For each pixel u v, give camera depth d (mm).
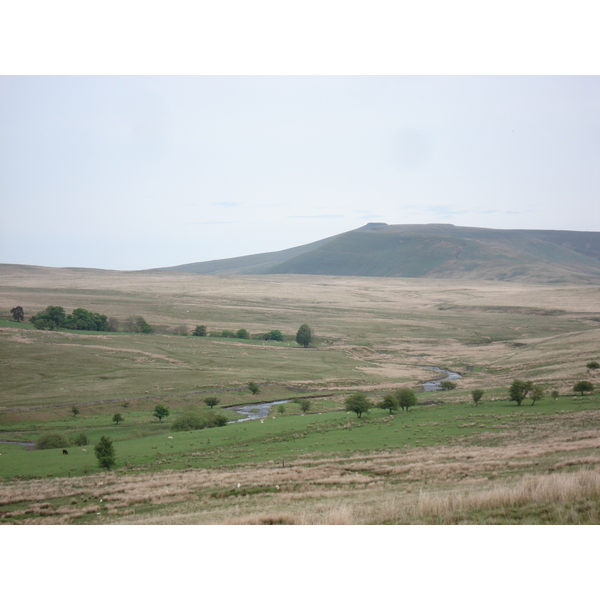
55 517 32438
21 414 90562
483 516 19422
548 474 28703
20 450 65938
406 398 84312
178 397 107938
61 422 88562
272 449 57594
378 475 37969
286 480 38531
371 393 116938
